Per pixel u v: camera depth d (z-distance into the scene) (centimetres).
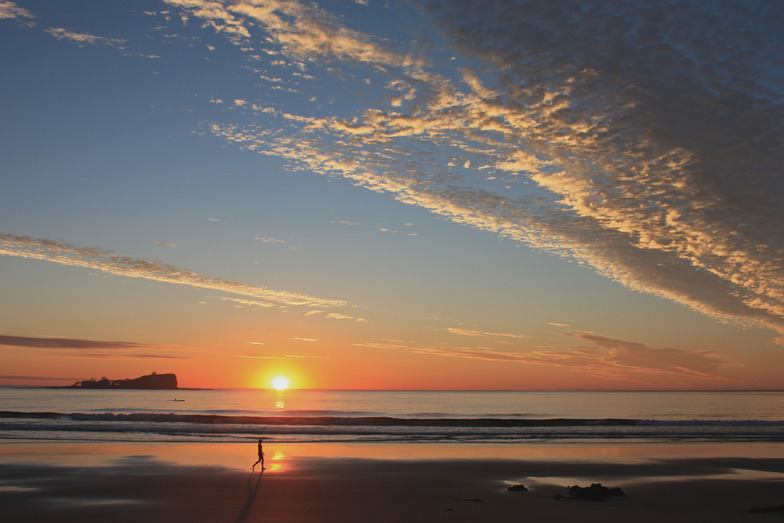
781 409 8200
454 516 1316
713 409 8212
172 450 2528
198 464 2108
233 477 1839
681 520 1291
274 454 2438
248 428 3647
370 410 7462
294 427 3784
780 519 1305
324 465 2131
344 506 1422
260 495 1554
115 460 2194
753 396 16662
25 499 1489
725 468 2145
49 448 2552
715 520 1293
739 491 1675
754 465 2227
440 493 1608
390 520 1275
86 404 7938
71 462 2134
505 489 1681
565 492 1642
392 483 1762
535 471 2038
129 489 1625
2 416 4303
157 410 6812
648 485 1773
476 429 3803
